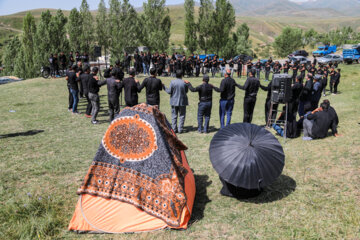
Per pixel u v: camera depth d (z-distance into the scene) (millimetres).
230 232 3936
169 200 4059
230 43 44875
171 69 23297
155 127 4227
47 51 37312
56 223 4117
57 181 5508
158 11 42094
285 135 8062
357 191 4754
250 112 9516
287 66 25062
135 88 8922
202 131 9586
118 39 36469
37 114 11523
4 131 8906
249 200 4867
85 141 8172
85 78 10797
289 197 4836
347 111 12766
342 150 6664
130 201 4012
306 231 3854
